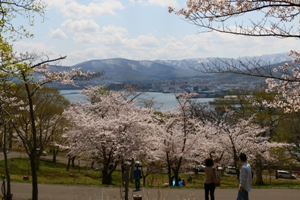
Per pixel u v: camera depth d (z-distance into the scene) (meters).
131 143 18.77
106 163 20.03
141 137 19.39
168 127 22.36
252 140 23.94
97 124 19.61
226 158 25.92
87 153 21.92
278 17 6.45
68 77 13.73
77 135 20.38
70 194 13.42
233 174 38.38
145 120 22.48
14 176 21.80
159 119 24.03
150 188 14.87
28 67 8.60
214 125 24.62
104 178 19.94
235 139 23.08
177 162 22.81
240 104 27.88
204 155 24.31
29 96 8.88
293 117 22.48
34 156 9.08
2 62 8.21
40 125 21.83
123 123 19.30
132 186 15.66
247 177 8.44
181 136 21.53
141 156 21.06
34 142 9.02
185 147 21.66
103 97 23.02
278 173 34.50
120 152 18.23
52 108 26.05
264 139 24.59
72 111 22.08
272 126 26.12
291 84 8.88
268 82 9.43
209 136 23.89
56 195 13.23
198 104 31.06
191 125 22.88
